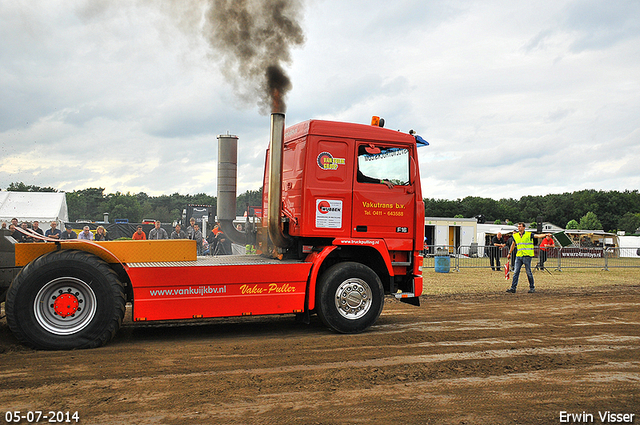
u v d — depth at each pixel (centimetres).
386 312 818
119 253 568
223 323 699
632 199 10288
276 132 612
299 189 636
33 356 487
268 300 600
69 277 515
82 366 458
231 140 759
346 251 669
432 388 413
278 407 363
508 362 498
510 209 9475
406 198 673
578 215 9956
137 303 546
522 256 1144
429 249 1928
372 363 488
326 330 654
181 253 590
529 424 341
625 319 774
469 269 1861
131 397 379
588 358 519
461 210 8900
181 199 13200
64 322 522
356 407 366
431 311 833
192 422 333
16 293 502
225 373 446
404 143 676
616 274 1753
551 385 426
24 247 535
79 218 10500
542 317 781
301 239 645
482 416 354
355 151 648
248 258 686
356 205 645
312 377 438
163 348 537
